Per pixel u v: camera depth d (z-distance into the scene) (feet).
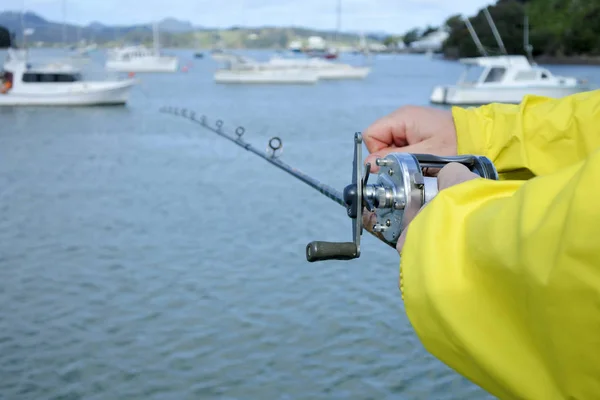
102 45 299.99
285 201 40.86
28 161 56.80
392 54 451.12
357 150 3.72
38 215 38.99
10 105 97.45
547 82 94.58
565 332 2.24
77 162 56.18
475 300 2.63
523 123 4.74
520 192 2.51
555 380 2.38
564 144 4.56
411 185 3.37
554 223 2.27
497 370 2.54
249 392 19.89
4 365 21.40
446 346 2.72
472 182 2.89
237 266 29.43
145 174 50.55
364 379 20.36
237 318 24.16
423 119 5.40
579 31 228.84
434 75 198.49
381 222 3.60
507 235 2.48
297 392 19.83
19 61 98.17
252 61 160.66
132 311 25.03
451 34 329.11
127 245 32.76
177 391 20.02
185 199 42.14
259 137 68.18
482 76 97.35
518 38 232.53
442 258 2.72
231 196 42.57
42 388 20.30
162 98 112.78
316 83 151.84
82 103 97.76
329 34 316.40
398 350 21.77
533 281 2.31
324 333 22.91
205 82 154.71
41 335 23.25
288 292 26.30
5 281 28.04
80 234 34.83
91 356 21.85
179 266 29.60
